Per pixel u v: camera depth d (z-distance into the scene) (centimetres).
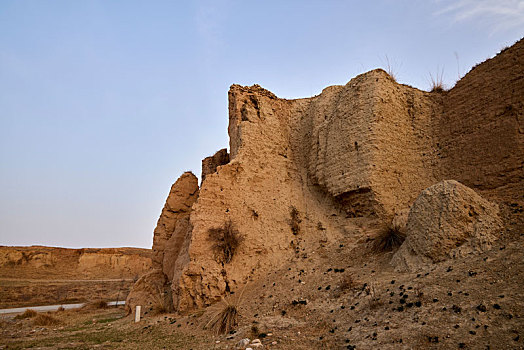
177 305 1465
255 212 1600
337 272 1166
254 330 931
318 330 848
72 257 6144
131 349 959
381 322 762
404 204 1362
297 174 1848
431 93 1577
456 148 1359
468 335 612
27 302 4128
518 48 1273
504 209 988
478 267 804
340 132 1557
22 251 5806
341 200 1500
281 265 1395
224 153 2359
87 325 1620
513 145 1166
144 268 6353
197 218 1493
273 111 2056
